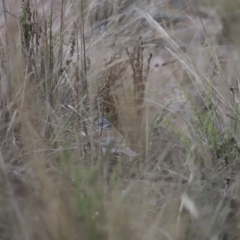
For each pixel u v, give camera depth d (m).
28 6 7.78
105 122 7.88
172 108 9.00
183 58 9.07
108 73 8.88
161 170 6.92
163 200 6.10
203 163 7.07
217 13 12.36
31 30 7.73
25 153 6.43
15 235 5.27
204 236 5.56
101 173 6.53
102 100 8.12
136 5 11.45
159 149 7.31
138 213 5.43
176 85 9.88
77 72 8.05
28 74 7.41
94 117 7.89
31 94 7.28
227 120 7.99
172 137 7.75
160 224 5.52
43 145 6.53
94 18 9.86
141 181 6.25
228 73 9.62
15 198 5.60
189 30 11.96
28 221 5.25
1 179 5.84
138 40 9.68
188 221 5.67
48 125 7.19
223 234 5.74
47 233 5.11
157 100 8.92
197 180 6.35
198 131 7.61
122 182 6.37
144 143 7.58
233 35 11.13
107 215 5.19
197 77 8.12
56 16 9.74
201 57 10.14
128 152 7.13
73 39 8.11
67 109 7.68
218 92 8.02
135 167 6.90
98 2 10.58
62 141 6.94
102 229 5.13
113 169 6.71
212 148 7.17
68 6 9.80
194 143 7.15
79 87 7.98
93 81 8.31
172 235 5.36
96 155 6.89
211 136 7.23
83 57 8.52
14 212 5.43
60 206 5.18
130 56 9.17
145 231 5.34
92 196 5.43
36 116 7.19
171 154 7.30
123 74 9.16
